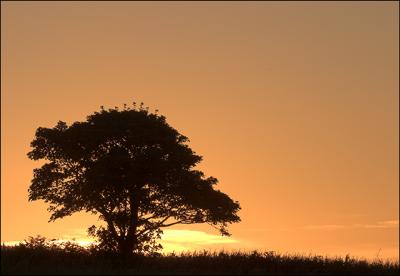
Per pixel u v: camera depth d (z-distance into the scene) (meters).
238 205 64.31
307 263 53.97
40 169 62.91
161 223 62.25
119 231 62.25
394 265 53.72
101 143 62.47
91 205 61.59
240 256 56.06
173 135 64.06
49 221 62.03
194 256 57.25
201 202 62.12
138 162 60.22
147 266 51.59
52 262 50.62
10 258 50.75
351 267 52.72
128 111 64.00
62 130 64.00
